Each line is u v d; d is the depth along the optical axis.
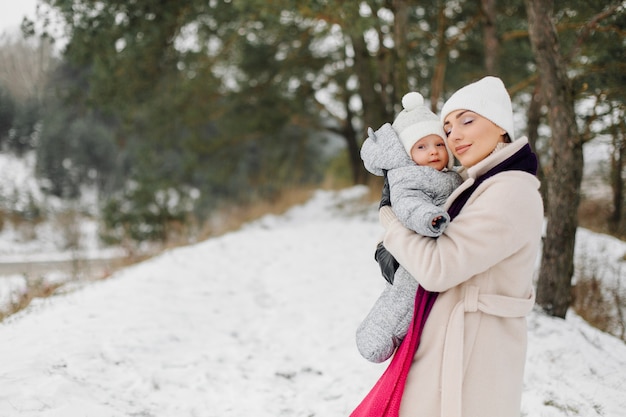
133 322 4.65
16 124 32.97
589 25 5.12
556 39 4.88
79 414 2.95
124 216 11.90
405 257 1.56
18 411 2.88
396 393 1.62
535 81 7.77
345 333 4.84
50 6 7.90
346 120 16.97
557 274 4.89
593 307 5.54
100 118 34.56
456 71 13.17
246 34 12.53
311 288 6.36
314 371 4.05
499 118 1.63
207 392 3.59
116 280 6.62
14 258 14.09
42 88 17.11
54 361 3.60
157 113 13.19
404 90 10.25
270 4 8.73
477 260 1.50
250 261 7.88
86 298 5.56
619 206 9.28
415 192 1.63
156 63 10.69
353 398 3.56
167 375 3.74
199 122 14.49
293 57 14.82
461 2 10.70
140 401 3.33
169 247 10.27
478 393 1.57
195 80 12.73
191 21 10.25
